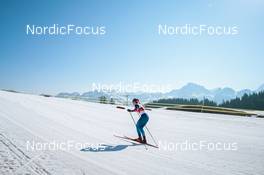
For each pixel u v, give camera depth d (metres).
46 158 6.29
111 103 30.97
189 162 6.79
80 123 12.32
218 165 6.65
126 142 8.89
